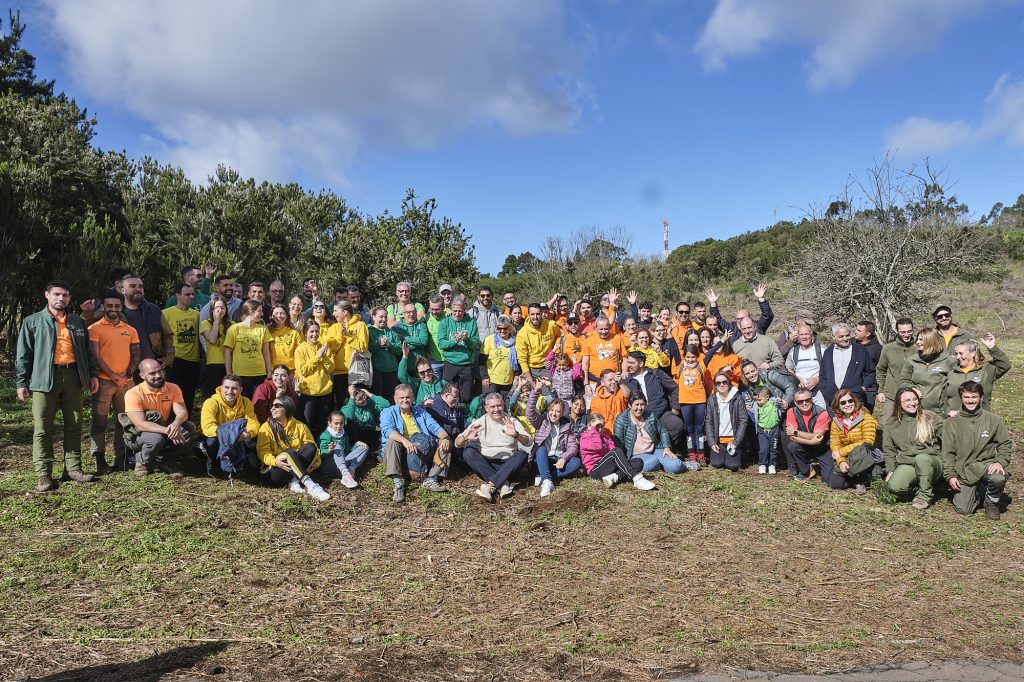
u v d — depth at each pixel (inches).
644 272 1171.9
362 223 803.4
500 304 987.9
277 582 192.1
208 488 258.7
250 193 788.6
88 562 196.2
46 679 141.4
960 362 291.0
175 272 714.2
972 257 628.4
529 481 296.0
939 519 254.1
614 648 160.6
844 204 623.5
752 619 177.3
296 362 306.7
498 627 170.6
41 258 568.7
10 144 658.2
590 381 360.8
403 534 233.3
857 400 289.4
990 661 158.1
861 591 195.6
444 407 305.9
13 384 449.4
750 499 274.2
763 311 388.8
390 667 149.9
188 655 152.6
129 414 257.9
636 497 276.4
